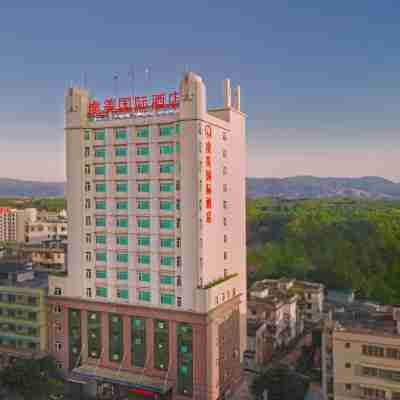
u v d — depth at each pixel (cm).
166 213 6575
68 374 7112
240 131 7844
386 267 12812
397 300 11312
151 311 6556
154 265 6625
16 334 7444
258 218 19788
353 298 11906
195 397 6291
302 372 7450
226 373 6862
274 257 14475
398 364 4872
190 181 6391
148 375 6612
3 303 7544
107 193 6956
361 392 5044
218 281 6825
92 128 7075
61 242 13888
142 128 6781
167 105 6688
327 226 16300
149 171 6694
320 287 10538
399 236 13838
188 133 6391
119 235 6900
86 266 7106
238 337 7381
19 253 12762
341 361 5119
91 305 6956
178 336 6425
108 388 6894
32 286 7669
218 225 6994
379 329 5225
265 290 9506
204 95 6481
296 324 9525
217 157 6950
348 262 13212
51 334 7288
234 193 7581
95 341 7006
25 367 6247
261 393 6316
